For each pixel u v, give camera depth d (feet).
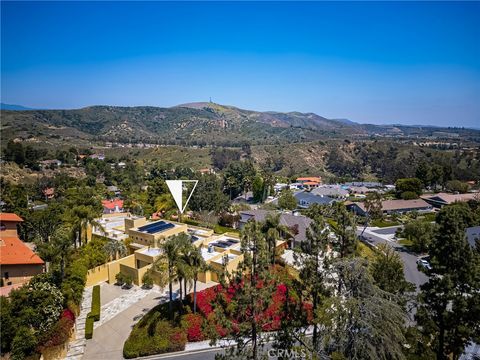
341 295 71.72
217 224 251.39
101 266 146.41
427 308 81.61
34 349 89.15
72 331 102.99
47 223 211.00
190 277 107.55
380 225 264.72
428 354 77.97
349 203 302.04
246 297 82.99
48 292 99.25
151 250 153.89
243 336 90.07
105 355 96.99
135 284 142.10
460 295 76.23
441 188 426.10
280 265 153.48
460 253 76.69
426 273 83.30
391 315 64.90
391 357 66.39
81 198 261.44
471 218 205.16
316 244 90.12
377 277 88.43
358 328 66.13
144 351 96.94
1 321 85.10
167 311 113.80
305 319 89.71
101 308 122.62
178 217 237.86
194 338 103.96
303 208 329.31
